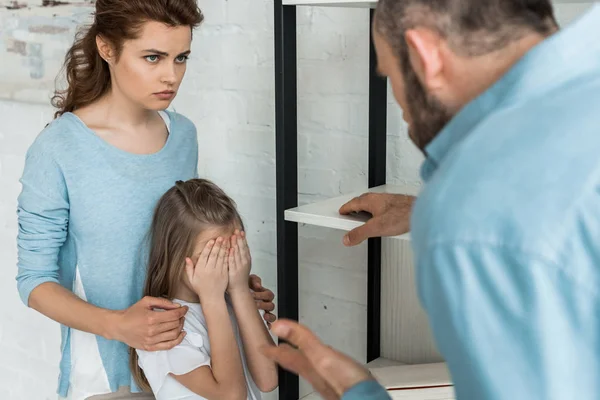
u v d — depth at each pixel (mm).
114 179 1312
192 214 1278
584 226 495
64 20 1980
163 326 1217
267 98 1799
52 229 1293
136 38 1195
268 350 790
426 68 647
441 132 639
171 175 1385
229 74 1854
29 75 2117
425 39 645
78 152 1293
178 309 1241
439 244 527
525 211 503
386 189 1545
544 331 491
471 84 638
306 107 1736
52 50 2033
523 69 592
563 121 538
